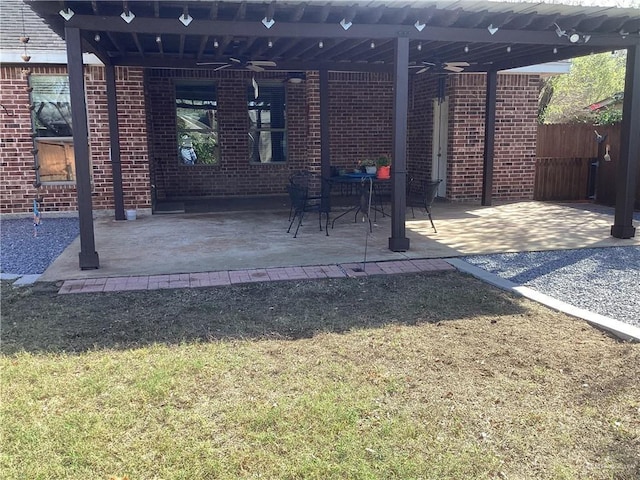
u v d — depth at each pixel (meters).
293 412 3.00
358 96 13.10
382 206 10.12
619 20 6.62
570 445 2.72
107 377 3.42
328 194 8.95
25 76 9.45
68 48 5.57
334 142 13.09
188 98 12.49
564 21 6.52
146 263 6.25
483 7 6.00
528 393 3.24
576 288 5.32
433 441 2.75
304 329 4.27
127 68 9.59
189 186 12.74
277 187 13.29
